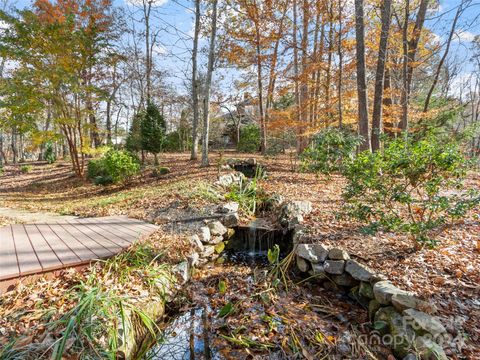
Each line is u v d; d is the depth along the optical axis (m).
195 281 3.37
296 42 9.77
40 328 1.92
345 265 2.95
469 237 3.32
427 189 2.64
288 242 4.29
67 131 10.23
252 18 10.66
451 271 2.61
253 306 2.80
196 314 2.74
